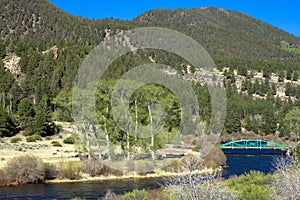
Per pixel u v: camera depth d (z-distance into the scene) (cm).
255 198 1689
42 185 3016
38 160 3212
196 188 1345
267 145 6831
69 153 4225
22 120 6397
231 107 9538
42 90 8844
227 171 3662
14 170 3062
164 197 1794
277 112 10538
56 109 7188
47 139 5644
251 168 4006
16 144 5016
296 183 1466
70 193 2727
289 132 8219
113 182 3064
